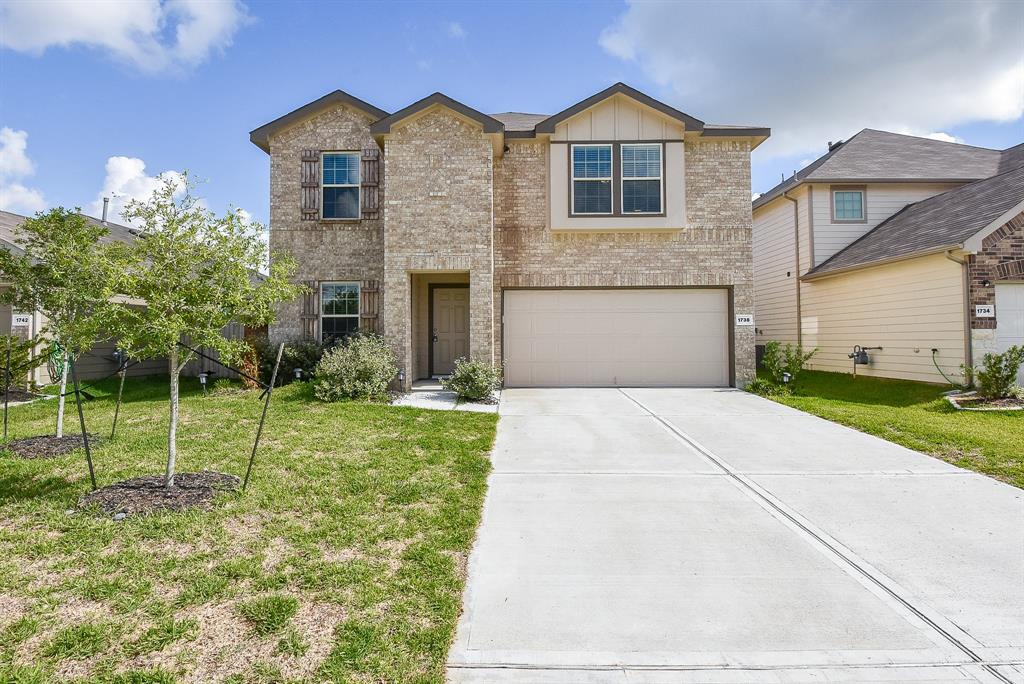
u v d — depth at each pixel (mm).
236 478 5012
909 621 2928
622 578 3400
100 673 2416
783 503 4715
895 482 5262
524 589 3258
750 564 3590
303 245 12070
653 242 11922
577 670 2525
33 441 6297
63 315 6180
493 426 7570
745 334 11820
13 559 3459
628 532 4109
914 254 11055
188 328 4363
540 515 4445
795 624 2900
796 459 6102
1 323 11656
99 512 4168
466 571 3465
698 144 12008
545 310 12078
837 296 14094
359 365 9617
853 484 5207
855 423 7809
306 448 6223
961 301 10367
